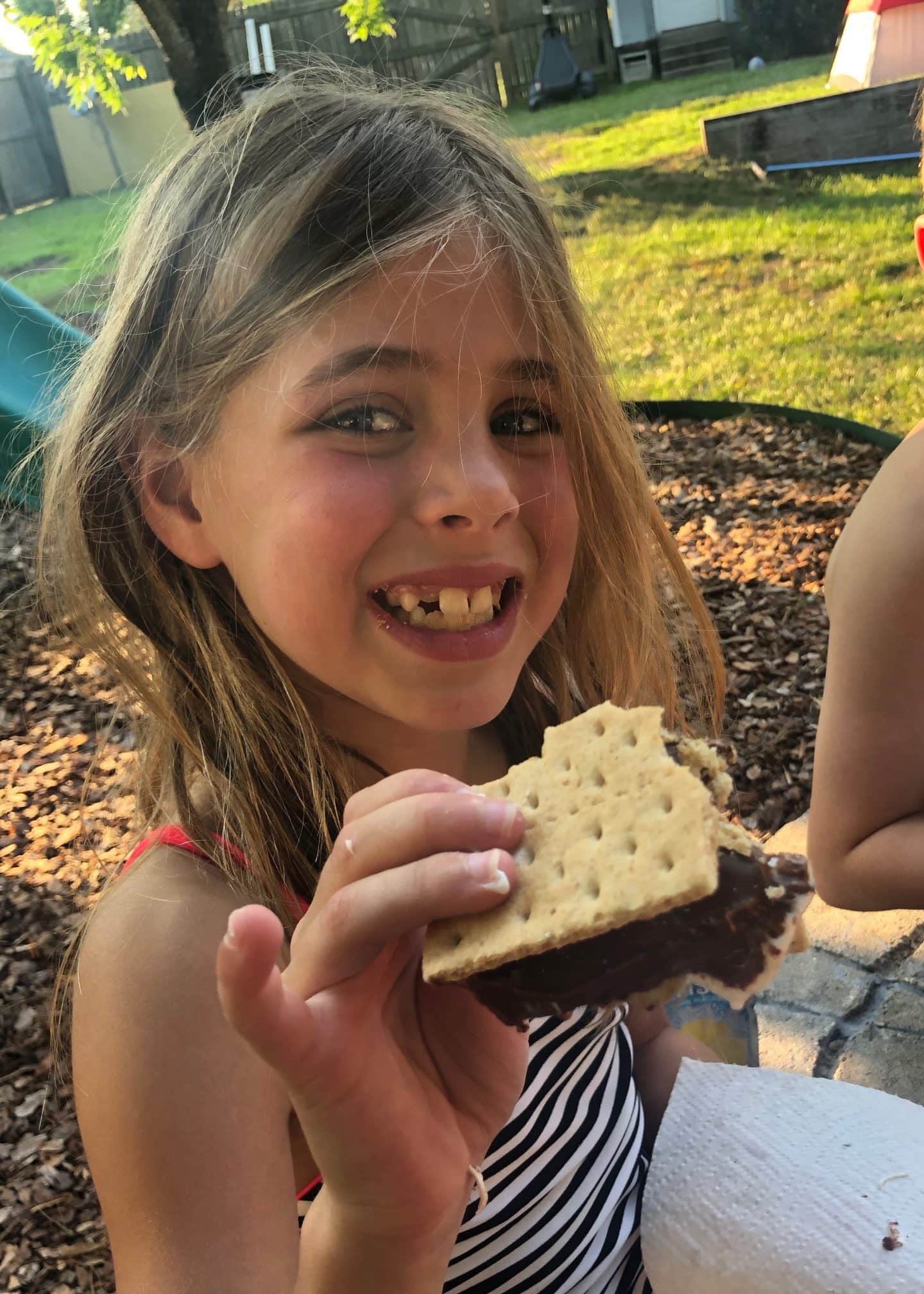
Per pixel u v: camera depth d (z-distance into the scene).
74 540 0.36
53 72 1.88
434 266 0.30
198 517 0.33
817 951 0.64
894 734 0.39
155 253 0.34
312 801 0.33
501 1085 0.25
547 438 0.34
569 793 0.24
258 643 0.34
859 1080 0.55
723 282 1.65
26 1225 0.59
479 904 0.21
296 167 0.32
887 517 0.37
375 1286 0.23
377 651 0.30
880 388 1.36
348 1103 0.21
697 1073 0.39
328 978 0.21
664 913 0.22
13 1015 0.71
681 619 0.57
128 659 0.36
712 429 1.38
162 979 0.27
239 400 0.30
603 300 1.64
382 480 0.29
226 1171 0.25
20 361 1.25
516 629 0.32
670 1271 0.34
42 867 0.82
